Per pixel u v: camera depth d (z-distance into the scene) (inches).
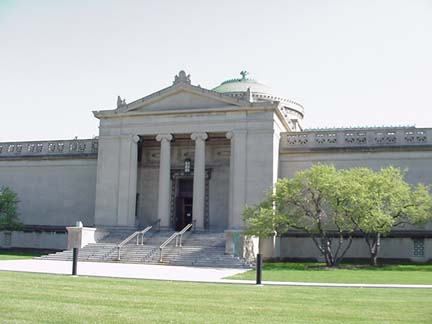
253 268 1648.6
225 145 2364.7
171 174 2404.0
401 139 2167.8
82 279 1099.3
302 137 2265.0
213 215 2333.9
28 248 2546.8
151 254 1868.8
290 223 1777.8
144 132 2267.5
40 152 2630.4
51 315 613.3
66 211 2541.8
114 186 2269.9
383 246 2076.8
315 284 1106.7
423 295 919.0
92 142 2559.1
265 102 2108.8
